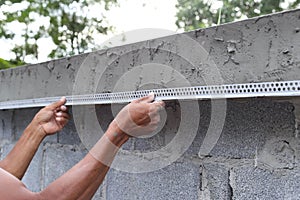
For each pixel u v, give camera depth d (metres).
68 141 1.55
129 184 1.27
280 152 0.86
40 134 1.23
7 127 1.93
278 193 0.87
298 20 0.68
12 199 0.77
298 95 0.69
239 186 0.95
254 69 0.75
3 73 1.73
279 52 0.71
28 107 1.58
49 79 1.40
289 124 0.85
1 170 0.81
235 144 0.96
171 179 1.13
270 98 0.87
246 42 0.76
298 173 0.83
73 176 0.81
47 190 0.81
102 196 1.39
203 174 1.04
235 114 0.96
